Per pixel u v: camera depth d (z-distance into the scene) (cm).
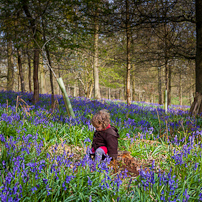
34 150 378
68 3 796
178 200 260
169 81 2211
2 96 1073
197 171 333
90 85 2350
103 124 352
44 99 1107
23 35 884
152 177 275
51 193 264
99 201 265
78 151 439
